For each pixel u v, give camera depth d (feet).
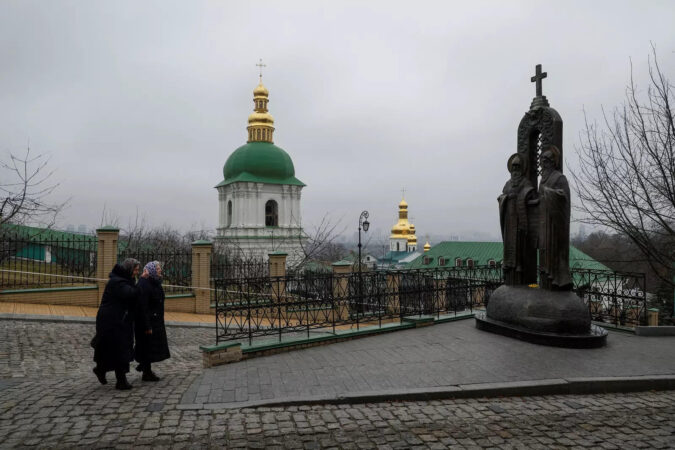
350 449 15.94
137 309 22.18
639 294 37.24
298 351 29.45
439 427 17.97
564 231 30.53
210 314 50.85
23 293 44.78
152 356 22.80
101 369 21.48
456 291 40.73
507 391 21.80
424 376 23.44
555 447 16.34
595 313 38.73
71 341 33.78
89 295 47.14
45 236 63.72
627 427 18.25
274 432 17.12
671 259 43.45
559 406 20.54
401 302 39.09
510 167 35.12
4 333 34.30
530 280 34.19
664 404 21.07
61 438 16.01
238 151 158.40
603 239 93.50
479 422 18.53
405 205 306.76
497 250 189.06
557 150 31.60
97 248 48.57
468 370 24.44
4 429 16.57
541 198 31.32
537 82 34.73
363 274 37.45
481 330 34.45
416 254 292.81
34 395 20.24
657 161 38.24
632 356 27.22
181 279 54.65
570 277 30.63
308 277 35.22
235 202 154.30
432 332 34.06
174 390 21.40
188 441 16.16
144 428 17.06
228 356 26.81
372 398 20.67
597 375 23.57
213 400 20.12
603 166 42.80
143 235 109.19
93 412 18.40
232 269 54.95
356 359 26.94
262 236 148.56
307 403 20.10
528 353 27.76
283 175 157.89
